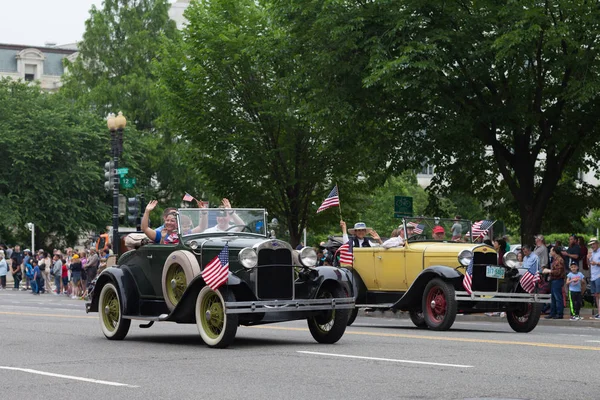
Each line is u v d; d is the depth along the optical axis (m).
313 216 42.41
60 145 65.00
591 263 23.25
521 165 28.61
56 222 64.62
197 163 41.06
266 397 8.71
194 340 15.34
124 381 9.97
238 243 13.94
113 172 35.09
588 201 33.03
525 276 18.53
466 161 30.66
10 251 59.84
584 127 27.70
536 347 13.51
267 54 36.47
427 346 13.72
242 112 39.81
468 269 18.20
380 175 29.77
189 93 39.28
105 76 70.19
